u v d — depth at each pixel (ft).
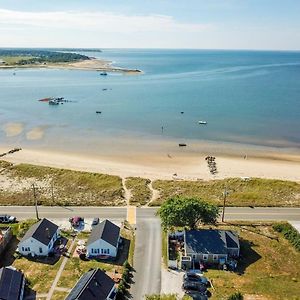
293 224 229.45
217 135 443.73
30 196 270.67
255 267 188.24
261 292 168.04
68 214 242.17
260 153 384.88
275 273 183.93
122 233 217.77
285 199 266.57
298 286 173.78
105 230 200.85
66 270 184.03
